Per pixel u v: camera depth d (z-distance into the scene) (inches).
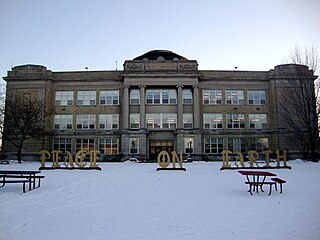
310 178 709.9
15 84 2046.0
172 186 599.5
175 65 2031.3
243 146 2049.7
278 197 470.6
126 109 1985.7
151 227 311.0
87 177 764.0
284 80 2039.9
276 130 1996.8
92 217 354.9
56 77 2100.1
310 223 319.6
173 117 2023.9
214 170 977.5
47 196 497.7
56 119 2078.0
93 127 2058.3
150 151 1991.9
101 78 2076.8
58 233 292.7
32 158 1945.1
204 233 288.5
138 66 2021.4
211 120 2064.5
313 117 1525.6
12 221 337.7
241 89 2106.3
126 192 532.4
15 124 1670.8
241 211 378.6
